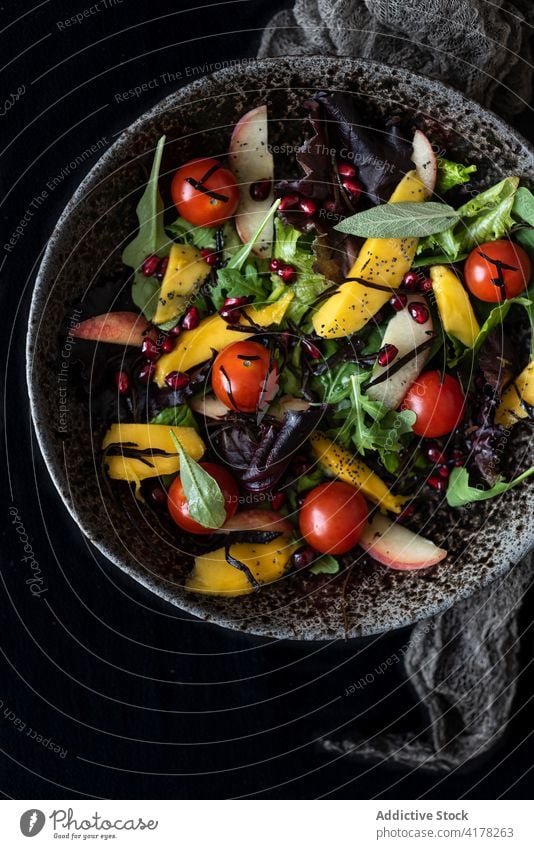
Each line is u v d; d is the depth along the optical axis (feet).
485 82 2.11
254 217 2.03
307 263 2.01
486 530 2.05
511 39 2.10
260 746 2.27
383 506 2.08
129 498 2.05
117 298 2.04
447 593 2.05
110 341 2.02
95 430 2.04
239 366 2.00
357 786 2.29
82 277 1.99
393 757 2.26
